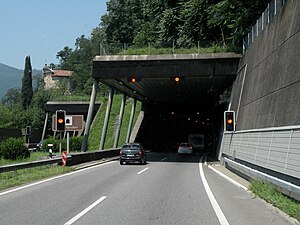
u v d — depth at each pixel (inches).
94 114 2930.6
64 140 2204.7
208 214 442.0
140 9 3681.1
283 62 776.9
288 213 423.2
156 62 1476.4
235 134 1042.1
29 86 4717.0
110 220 406.9
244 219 414.0
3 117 3587.6
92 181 783.1
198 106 2679.6
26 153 1581.0
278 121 741.9
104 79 1555.1
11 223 388.5
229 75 1448.1
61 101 2952.8
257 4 1652.3
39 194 595.2
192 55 1456.7
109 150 1700.3
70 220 404.5
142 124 2502.5
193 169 1114.7
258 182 606.5
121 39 3695.9
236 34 1633.9
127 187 691.4
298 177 435.5
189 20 1982.0
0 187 653.9
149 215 435.8
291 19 766.5
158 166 1235.2
